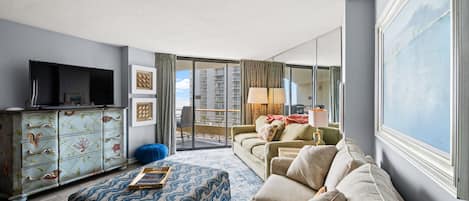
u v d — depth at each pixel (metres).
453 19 0.80
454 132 0.84
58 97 3.12
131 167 3.95
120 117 3.71
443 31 0.95
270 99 5.11
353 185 1.20
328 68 3.34
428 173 1.11
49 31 3.24
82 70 3.41
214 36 3.45
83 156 3.17
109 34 3.40
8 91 2.88
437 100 1.00
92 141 3.29
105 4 2.35
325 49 3.40
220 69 5.52
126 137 4.16
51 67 3.06
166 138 4.68
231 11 2.50
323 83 3.48
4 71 2.85
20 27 2.97
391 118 1.69
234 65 5.58
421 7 1.15
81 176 3.14
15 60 2.94
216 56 4.99
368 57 2.38
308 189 1.89
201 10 2.47
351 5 2.37
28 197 2.70
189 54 4.80
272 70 5.14
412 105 1.28
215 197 2.10
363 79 2.39
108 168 3.50
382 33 1.93
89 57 3.73
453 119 0.85
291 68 4.39
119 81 4.18
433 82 1.04
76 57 3.55
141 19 2.76
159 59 4.66
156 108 4.64
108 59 4.01
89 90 3.49
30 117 2.64
